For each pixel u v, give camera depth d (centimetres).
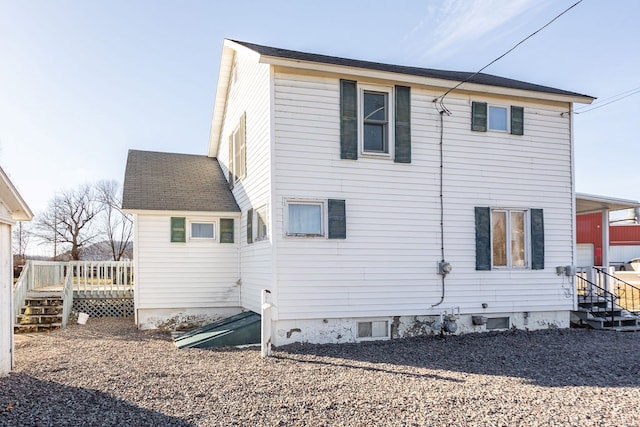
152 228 1149
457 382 584
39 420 435
